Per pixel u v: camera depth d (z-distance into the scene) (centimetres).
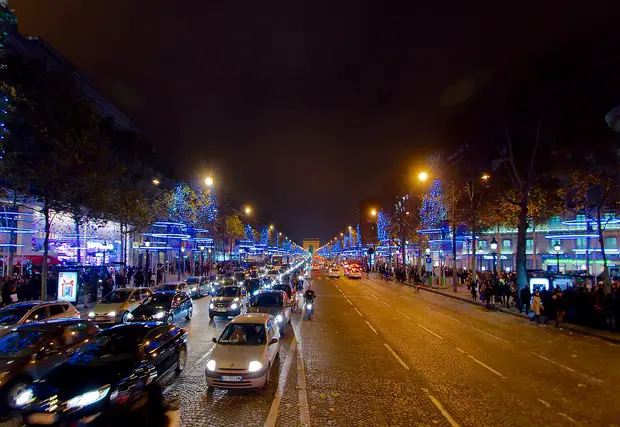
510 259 5303
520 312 2516
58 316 1534
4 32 1321
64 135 2020
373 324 2050
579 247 4644
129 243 4362
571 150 3011
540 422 827
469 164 3981
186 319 2191
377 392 1009
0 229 2528
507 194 2977
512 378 1133
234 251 8588
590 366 1270
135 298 2138
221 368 998
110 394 816
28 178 1969
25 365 978
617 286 2161
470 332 1858
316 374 1166
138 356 965
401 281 5294
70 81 2164
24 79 1944
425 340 1653
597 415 865
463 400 952
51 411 765
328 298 3338
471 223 3728
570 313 2088
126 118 4350
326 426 809
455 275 3772
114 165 2458
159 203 3741
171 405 694
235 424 823
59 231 3288
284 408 908
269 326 1201
